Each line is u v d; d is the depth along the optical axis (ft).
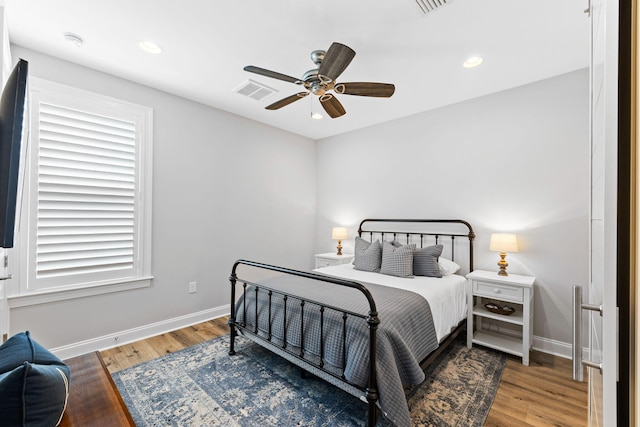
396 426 4.85
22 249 7.16
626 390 1.80
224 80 8.96
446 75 8.52
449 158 10.77
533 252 8.87
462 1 5.62
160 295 9.66
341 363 5.70
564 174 8.40
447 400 6.26
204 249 10.84
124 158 8.82
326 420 5.66
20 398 2.96
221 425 5.51
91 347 8.25
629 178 1.82
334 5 5.78
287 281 8.50
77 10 5.95
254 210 12.63
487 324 9.77
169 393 6.46
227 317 11.24
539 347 8.68
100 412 3.61
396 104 10.73
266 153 13.12
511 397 6.40
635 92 1.78
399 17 6.11
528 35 6.64
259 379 7.02
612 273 1.88
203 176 10.80
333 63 5.95
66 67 7.82
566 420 5.68
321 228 15.48
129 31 6.64
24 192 7.20
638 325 1.71
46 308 7.54
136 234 9.07
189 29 6.57
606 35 2.10
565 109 8.40
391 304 6.38
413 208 11.81
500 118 9.58
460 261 10.45
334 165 14.87
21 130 3.51
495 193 9.66
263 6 5.83
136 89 9.08
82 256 8.06
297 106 11.01
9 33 6.66
